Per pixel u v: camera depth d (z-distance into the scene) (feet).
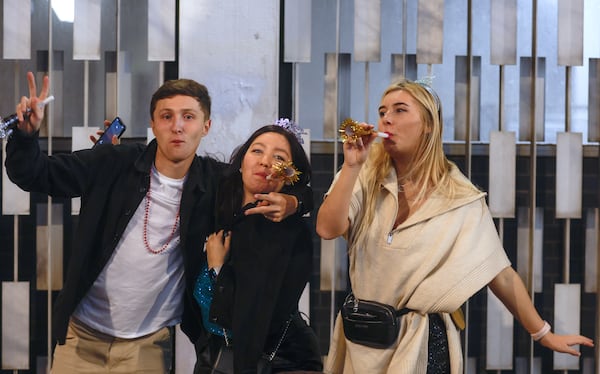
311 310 14.10
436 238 7.87
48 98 7.46
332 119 12.09
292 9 11.70
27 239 13.76
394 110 8.04
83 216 8.13
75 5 11.55
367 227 8.04
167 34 11.60
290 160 7.97
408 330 7.86
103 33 14.67
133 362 8.52
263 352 7.80
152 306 8.51
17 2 11.57
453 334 8.11
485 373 13.73
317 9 15.42
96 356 8.56
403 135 7.98
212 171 8.48
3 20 11.62
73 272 8.08
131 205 8.16
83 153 8.14
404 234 7.90
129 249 8.27
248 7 11.69
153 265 8.34
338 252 12.55
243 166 7.97
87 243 8.09
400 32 15.49
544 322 8.36
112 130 9.00
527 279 12.60
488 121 15.47
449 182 8.08
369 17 11.77
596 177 14.44
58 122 12.53
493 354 12.16
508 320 12.14
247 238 7.79
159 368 8.64
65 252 13.39
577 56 12.05
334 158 13.15
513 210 12.01
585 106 15.51
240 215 7.90
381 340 7.86
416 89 8.07
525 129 12.29
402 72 12.12
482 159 14.38
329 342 14.07
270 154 7.89
